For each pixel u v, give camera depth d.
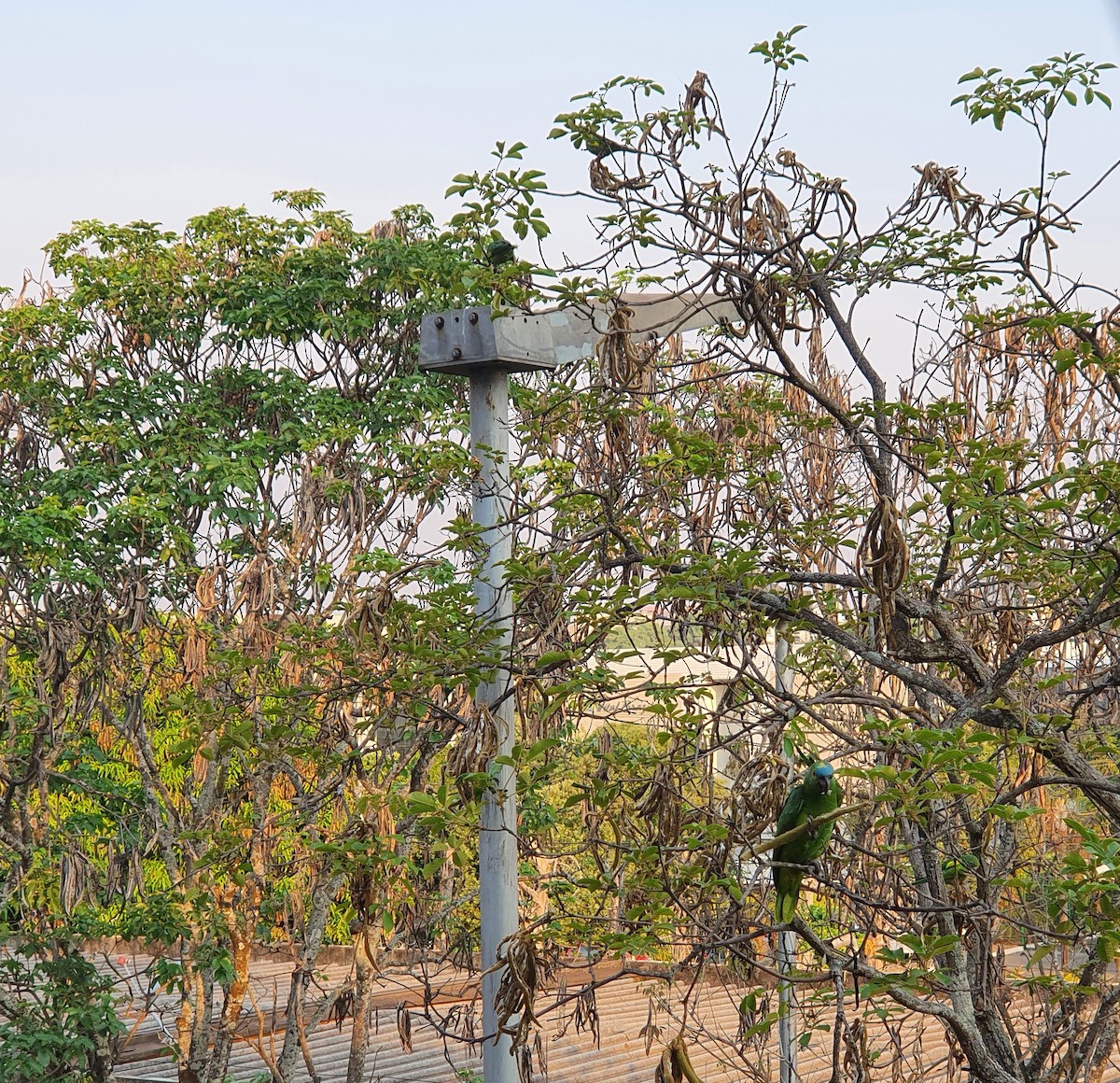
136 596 10.51
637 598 5.36
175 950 13.95
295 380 11.13
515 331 6.86
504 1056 6.54
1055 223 5.60
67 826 11.63
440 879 9.35
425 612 5.70
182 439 11.01
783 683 6.46
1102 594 4.96
